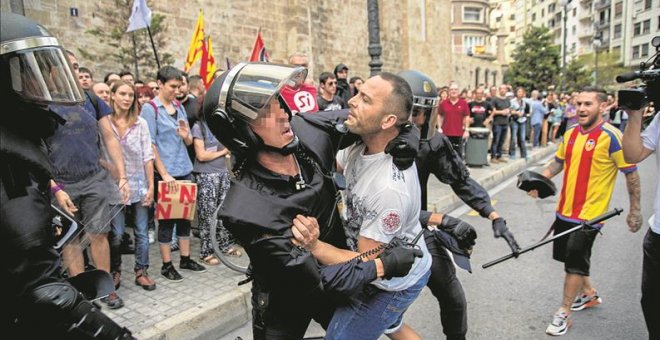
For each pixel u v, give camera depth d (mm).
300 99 4379
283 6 13711
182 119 4594
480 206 2754
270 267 1614
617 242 5512
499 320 3660
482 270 4723
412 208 1983
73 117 2115
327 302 2061
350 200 2049
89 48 8992
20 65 1363
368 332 2104
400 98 1857
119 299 3586
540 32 40375
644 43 40438
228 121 1602
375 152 1995
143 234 3990
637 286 4223
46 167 1405
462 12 58250
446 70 22406
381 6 18438
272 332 1926
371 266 1751
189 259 4406
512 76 40969
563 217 3469
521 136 12016
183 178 4641
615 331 3432
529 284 4344
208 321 3479
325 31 15453
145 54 9586
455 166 2732
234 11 12281
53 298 1328
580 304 3791
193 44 7758
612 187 3320
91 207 2145
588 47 66000
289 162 1767
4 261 1295
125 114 3736
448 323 2707
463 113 9336
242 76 1604
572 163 3412
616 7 47250
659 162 2617
